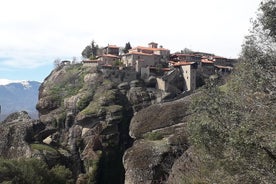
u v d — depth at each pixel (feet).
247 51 71.26
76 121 357.61
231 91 73.92
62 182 213.05
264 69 67.05
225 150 70.54
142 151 158.20
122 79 416.05
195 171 104.99
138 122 179.83
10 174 182.91
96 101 364.79
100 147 329.93
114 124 341.41
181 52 586.04
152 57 470.80
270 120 60.70
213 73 448.24
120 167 334.85
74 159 302.66
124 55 483.92
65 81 433.48
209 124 71.00
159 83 411.34
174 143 153.38
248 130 58.08
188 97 178.81
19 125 273.95
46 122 373.61
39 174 200.44
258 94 67.41
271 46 70.13
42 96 423.64
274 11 68.28
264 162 59.26
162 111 175.83
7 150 261.03
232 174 71.87
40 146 262.67
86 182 300.81
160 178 147.84
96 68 422.82
